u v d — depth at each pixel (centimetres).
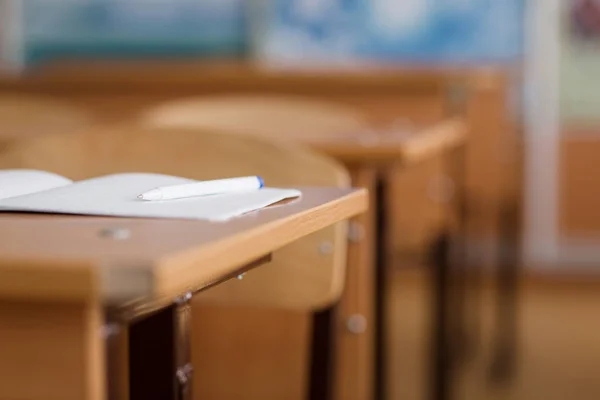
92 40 648
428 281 560
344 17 623
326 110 258
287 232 86
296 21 628
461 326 422
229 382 216
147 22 644
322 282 159
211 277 77
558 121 604
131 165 157
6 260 64
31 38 653
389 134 231
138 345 84
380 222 220
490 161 448
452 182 330
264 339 215
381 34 620
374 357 229
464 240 381
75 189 99
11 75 400
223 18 636
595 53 598
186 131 157
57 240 74
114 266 63
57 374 63
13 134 233
